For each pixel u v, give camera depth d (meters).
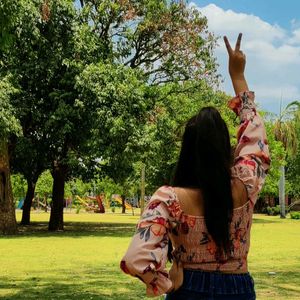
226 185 2.40
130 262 2.26
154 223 2.32
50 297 8.64
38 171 32.28
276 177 44.97
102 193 73.00
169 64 29.33
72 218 45.59
